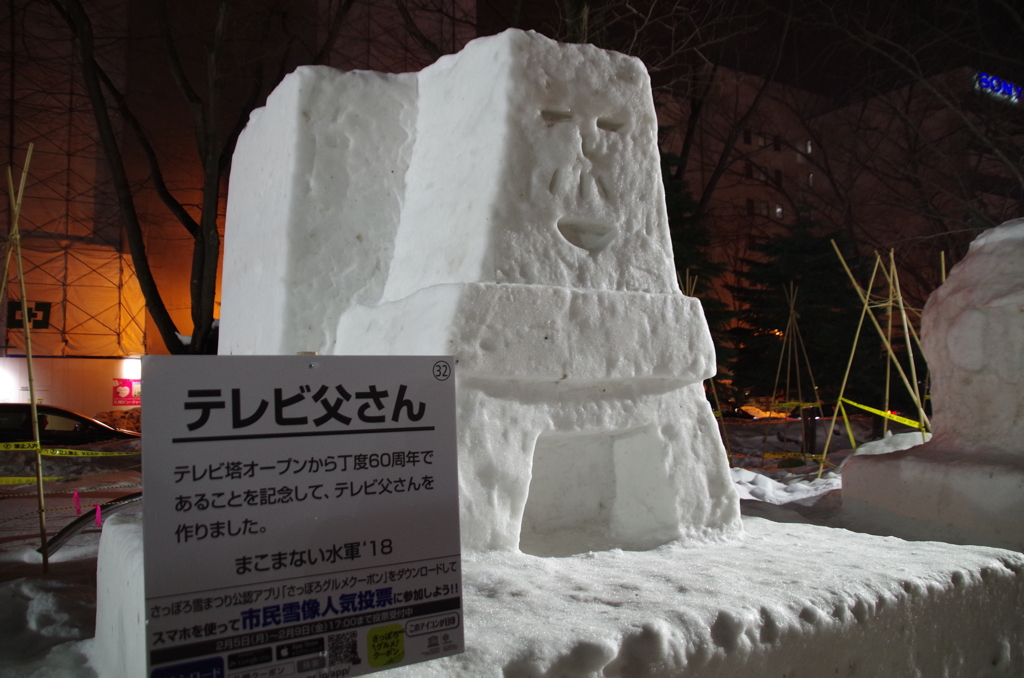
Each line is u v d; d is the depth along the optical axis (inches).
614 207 125.5
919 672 101.9
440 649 67.5
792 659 89.6
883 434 502.0
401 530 67.5
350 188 143.2
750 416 738.8
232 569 60.3
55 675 112.0
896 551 121.1
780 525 143.8
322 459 65.0
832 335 478.0
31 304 705.6
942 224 621.9
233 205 176.7
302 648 61.7
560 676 74.7
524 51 120.2
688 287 455.2
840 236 510.0
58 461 414.0
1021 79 586.2
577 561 109.6
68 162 708.7
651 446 123.6
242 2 454.9
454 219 122.7
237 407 62.2
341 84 143.3
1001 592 113.3
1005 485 161.5
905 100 662.5
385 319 120.5
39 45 670.5
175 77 375.6
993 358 177.3
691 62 591.2
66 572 180.4
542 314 111.4
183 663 57.6
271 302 143.9
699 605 87.6
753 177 864.9
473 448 105.4
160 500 58.6
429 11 545.0
